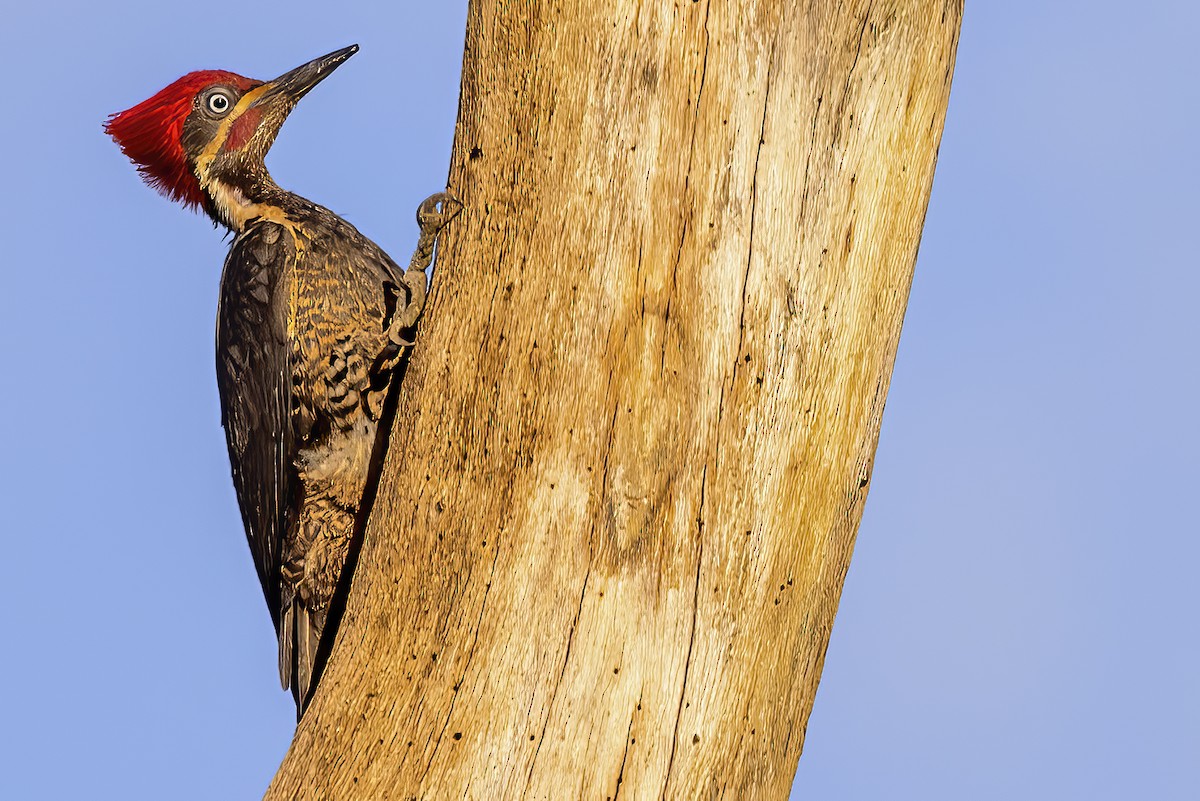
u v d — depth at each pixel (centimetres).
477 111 775
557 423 745
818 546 774
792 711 783
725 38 728
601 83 734
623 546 738
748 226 736
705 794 740
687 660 739
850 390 773
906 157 777
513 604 745
